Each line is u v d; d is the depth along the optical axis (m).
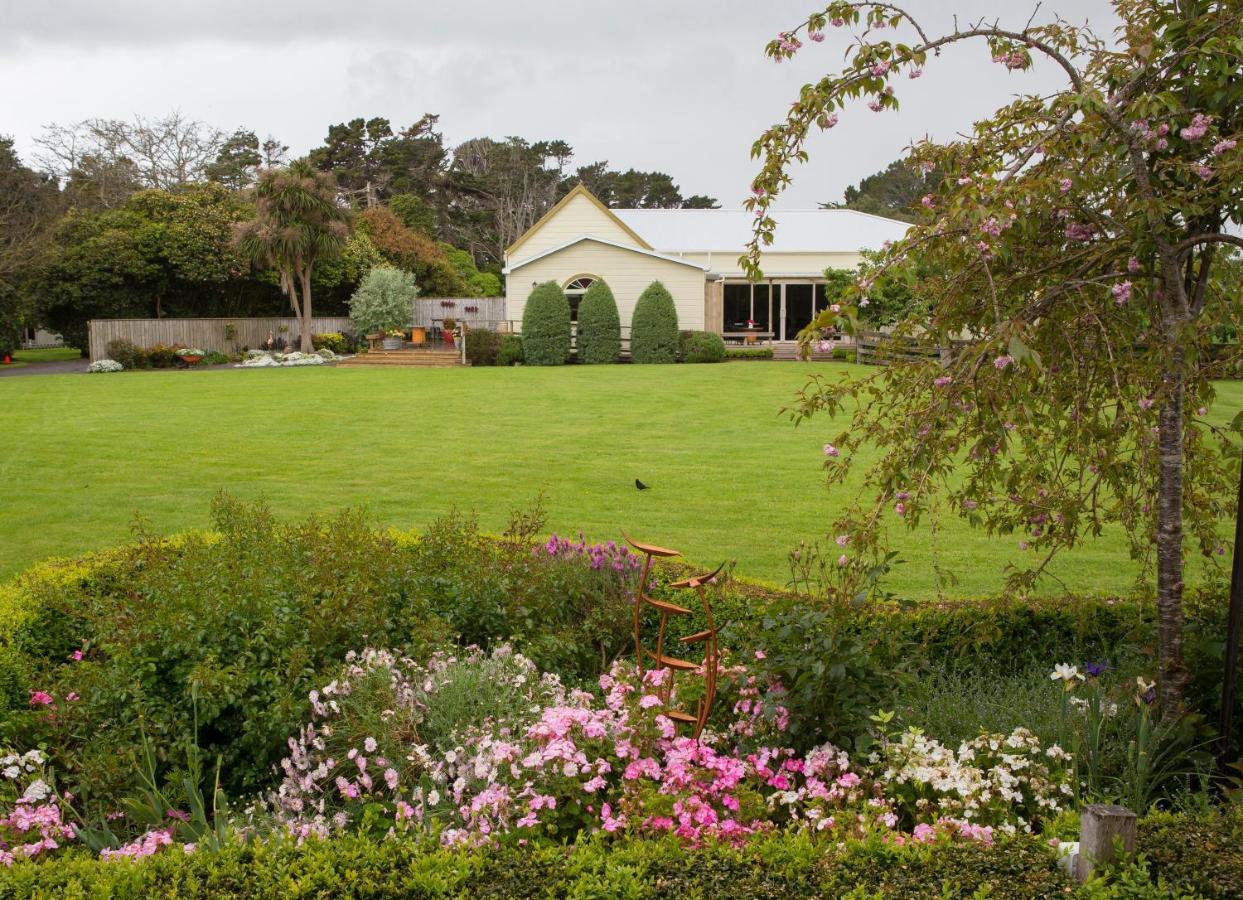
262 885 2.24
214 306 32.59
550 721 3.00
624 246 26.80
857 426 3.71
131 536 7.75
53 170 39.16
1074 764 3.00
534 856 2.32
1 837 2.73
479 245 55.66
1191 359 3.55
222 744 3.77
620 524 8.14
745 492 9.42
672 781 2.81
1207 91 3.39
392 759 3.19
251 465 10.91
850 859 2.28
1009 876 2.19
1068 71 3.52
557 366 24.81
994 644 4.39
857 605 3.46
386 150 56.34
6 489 9.61
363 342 30.52
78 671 3.72
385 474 10.37
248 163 54.34
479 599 4.57
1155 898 2.04
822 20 3.65
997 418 3.36
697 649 4.55
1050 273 3.86
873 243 29.33
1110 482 4.04
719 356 25.78
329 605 4.10
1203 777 3.07
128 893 2.23
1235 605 3.22
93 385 20.08
